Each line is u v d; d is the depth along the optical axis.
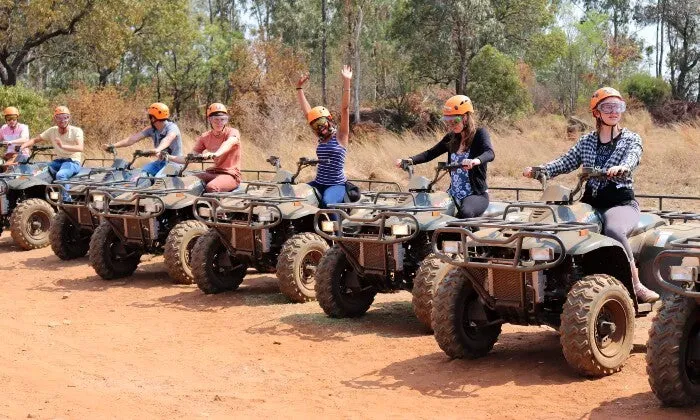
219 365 7.22
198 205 10.73
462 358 6.93
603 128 6.96
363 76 46.72
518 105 39.34
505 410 5.73
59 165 14.05
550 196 6.84
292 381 6.69
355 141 20.44
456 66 41.16
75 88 37.78
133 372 7.06
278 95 28.78
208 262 9.90
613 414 5.52
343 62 46.19
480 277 6.69
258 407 6.05
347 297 8.69
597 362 6.17
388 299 9.62
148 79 47.50
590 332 6.12
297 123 25.56
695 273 5.36
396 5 43.94
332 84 47.66
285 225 9.70
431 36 40.09
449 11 39.09
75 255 12.76
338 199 9.62
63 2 31.03
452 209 8.28
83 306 9.68
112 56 34.00
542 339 7.59
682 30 53.09
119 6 31.97
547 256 6.23
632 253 6.97
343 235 8.37
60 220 12.54
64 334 8.41
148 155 11.72
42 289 10.73
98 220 12.09
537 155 19.41
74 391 6.50
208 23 51.56
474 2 38.72
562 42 42.19
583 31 47.19
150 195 10.57
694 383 5.65
